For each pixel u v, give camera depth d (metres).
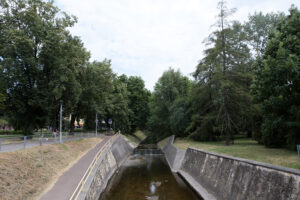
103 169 18.77
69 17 27.50
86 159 18.86
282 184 8.02
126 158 36.81
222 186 12.92
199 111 32.03
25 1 24.23
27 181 10.34
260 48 33.75
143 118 68.25
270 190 8.57
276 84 12.59
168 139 51.06
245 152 15.75
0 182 8.81
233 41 24.62
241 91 21.98
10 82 22.14
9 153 12.31
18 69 22.08
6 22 23.08
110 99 54.72
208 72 25.53
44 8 25.44
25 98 24.39
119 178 21.91
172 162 28.45
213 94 26.95
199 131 30.25
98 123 58.62
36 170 12.04
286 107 13.15
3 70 21.80
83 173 14.01
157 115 54.06
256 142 25.14
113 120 57.06
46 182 11.55
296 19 12.96
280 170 8.29
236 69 23.94
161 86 52.91
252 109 20.73
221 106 23.83
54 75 24.09
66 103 27.81
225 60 24.16
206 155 17.36
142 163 32.19
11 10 23.55
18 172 10.47
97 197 14.05
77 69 28.66
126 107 58.59
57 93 23.05
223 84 21.73
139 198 15.10
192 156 21.70
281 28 14.12
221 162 14.00
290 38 12.47
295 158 11.57
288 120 13.33
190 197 15.02
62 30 25.36
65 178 12.80
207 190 14.88
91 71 34.31
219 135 32.72
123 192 16.66
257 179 9.57
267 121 15.61
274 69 12.09
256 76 15.59
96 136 41.28
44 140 20.61
